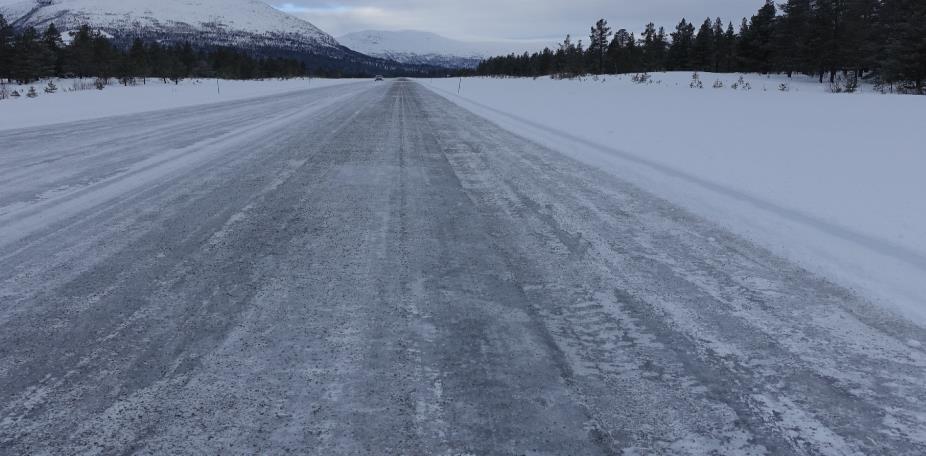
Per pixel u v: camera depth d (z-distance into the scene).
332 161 7.42
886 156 6.97
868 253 3.94
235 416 1.98
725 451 1.85
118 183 5.93
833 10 40.28
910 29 27.48
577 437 1.90
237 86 42.78
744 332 2.73
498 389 2.18
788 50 44.97
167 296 3.02
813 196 5.47
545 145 9.22
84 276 3.30
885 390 2.25
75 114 15.18
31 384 2.17
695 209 5.15
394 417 1.99
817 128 9.45
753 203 5.37
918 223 4.50
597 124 11.94
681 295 3.18
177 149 8.38
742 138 8.91
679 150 8.30
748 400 2.15
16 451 1.78
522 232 4.34
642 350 2.53
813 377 2.34
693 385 2.25
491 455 1.80
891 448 1.89
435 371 2.31
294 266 3.50
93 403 2.05
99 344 2.48
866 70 44.38
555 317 2.85
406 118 14.25
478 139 9.96
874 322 2.88
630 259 3.77
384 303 2.97
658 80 33.47
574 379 2.27
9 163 7.13
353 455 1.79
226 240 4.02
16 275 3.31
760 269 3.63
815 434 1.96
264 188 5.75
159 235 4.12
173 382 2.19
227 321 2.72
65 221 4.48
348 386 2.18
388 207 5.04
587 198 5.53
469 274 3.42
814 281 3.44
